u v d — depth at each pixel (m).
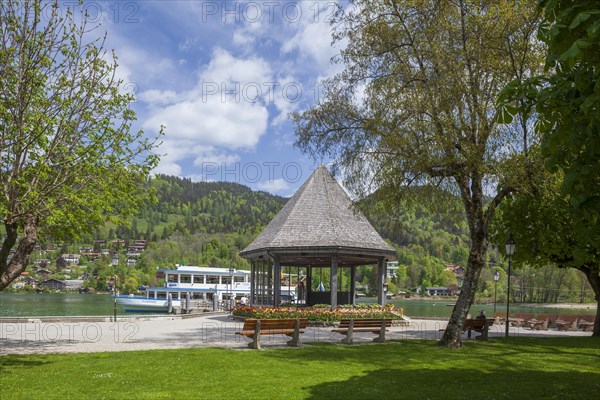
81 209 17.28
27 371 13.44
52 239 19.89
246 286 75.75
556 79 8.34
